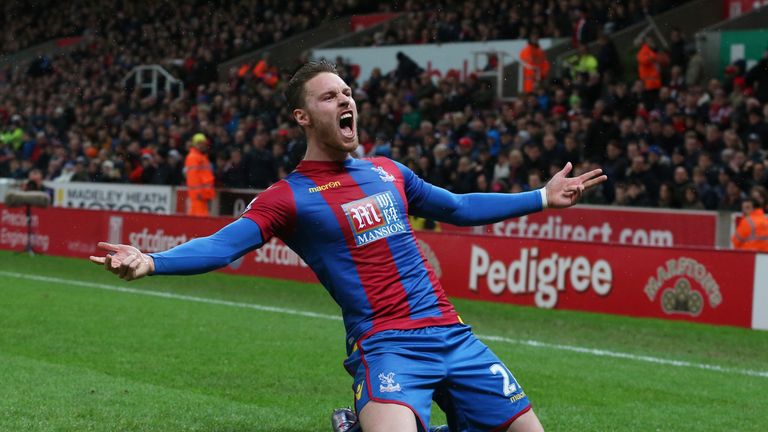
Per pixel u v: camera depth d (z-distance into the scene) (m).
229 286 28.38
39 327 19.48
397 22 52.72
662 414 13.23
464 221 8.52
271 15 58.59
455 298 26.41
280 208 7.81
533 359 17.47
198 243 7.40
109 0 68.62
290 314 22.69
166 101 51.72
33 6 75.50
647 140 31.88
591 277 22.58
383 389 7.40
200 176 34.81
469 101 39.22
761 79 34.22
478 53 43.31
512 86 43.50
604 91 37.16
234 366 15.94
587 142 32.66
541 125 34.16
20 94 64.25
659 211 27.89
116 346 17.55
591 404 13.79
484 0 46.69
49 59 67.31
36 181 38.09
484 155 32.97
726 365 17.52
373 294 7.79
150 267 7.04
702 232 27.12
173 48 61.38
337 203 7.89
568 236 29.70
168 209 38.53
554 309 23.83
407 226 8.12
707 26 42.84
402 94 42.19
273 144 40.50
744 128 31.69
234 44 58.31
